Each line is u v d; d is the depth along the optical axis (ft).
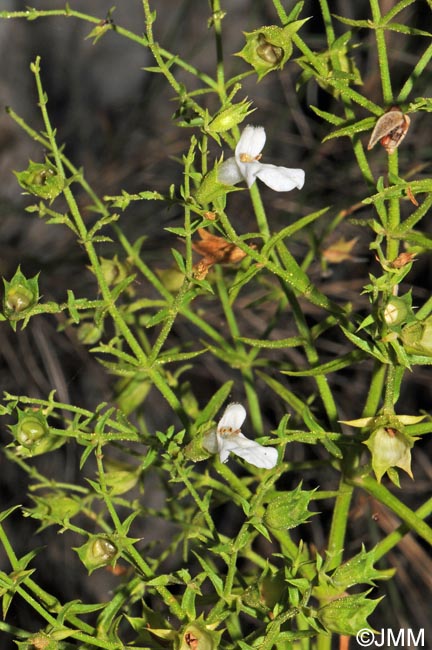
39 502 1.08
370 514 1.39
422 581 1.42
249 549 1.07
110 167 1.68
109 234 1.61
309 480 1.48
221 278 1.12
